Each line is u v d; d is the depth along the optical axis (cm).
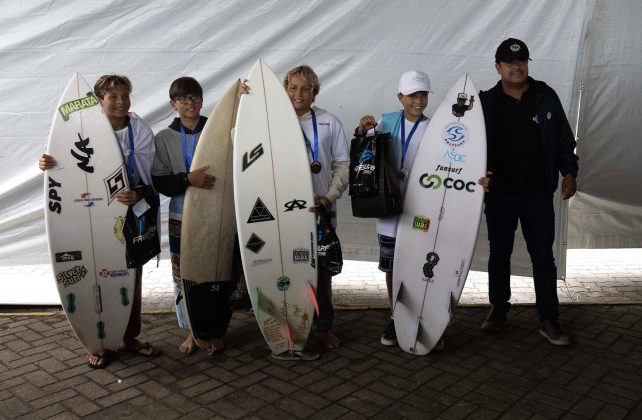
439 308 310
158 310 384
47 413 256
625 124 392
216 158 304
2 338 341
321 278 314
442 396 268
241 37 386
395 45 384
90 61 385
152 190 299
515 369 295
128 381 285
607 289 425
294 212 299
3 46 379
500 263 340
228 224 309
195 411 257
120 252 297
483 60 382
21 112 388
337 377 288
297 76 299
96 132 288
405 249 314
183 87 294
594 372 291
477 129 313
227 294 315
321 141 306
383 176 294
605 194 407
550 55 380
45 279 433
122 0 379
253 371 295
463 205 309
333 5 381
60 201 288
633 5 373
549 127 314
